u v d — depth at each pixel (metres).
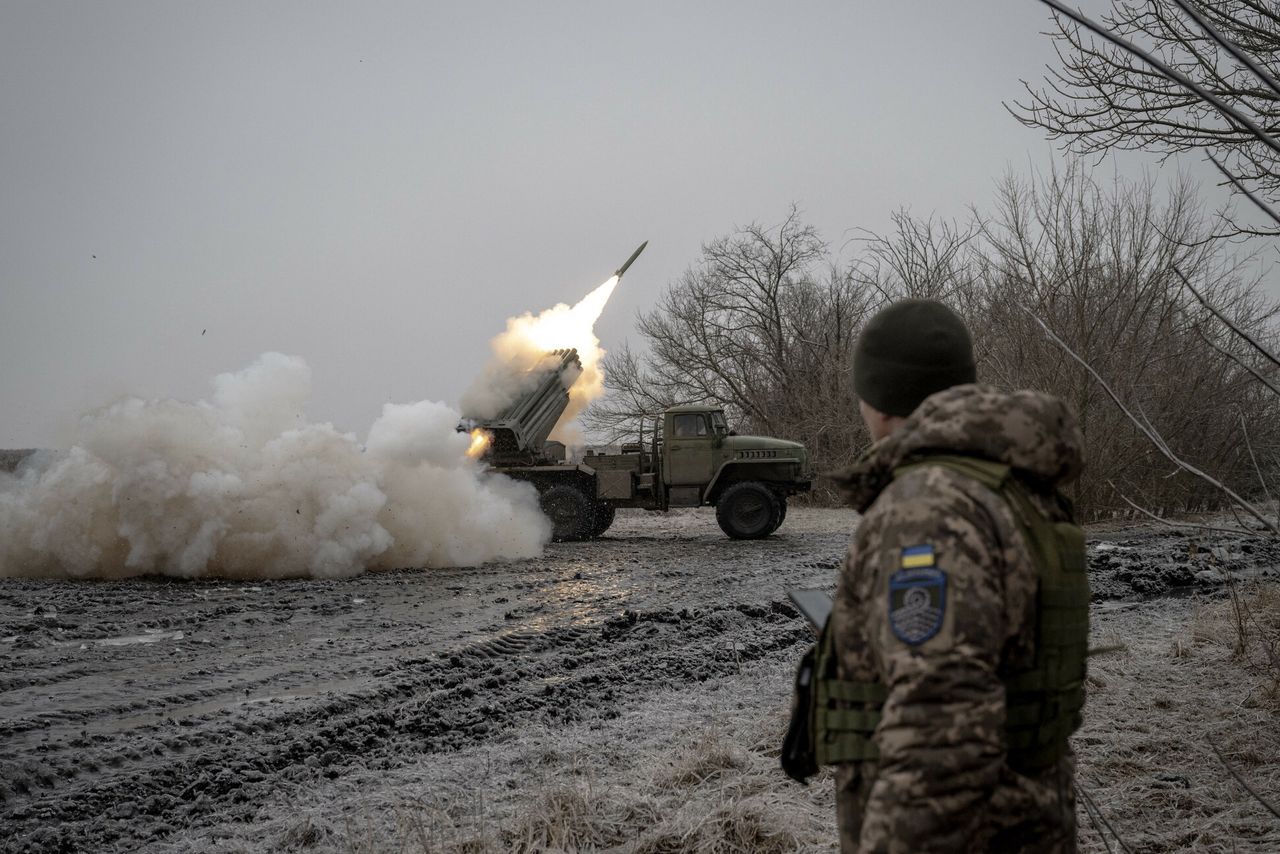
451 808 4.50
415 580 13.37
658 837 4.00
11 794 5.03
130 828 4.59
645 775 4.79
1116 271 15.52
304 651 8.55
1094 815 3.84
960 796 1.48
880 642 1.61
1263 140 1.68
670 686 6.96
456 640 8.98
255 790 5.02
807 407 30.52
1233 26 4.53
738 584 12.21
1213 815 4.18
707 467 18.58
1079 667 1.79
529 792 4.54
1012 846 1.67
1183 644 6.96
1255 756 4.78
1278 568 11.17
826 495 28.08
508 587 12.50
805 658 1.95
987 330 17.39
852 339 30.80
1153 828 4.05
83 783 5.24
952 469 1.70
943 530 1.62
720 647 8.09
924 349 1.93
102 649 8.67
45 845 4.37
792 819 4.07
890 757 1.53
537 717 6.20
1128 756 4.91
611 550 16.89
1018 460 1.73
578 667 7.73
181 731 6.07
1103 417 17.03
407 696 6.95
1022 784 1.66
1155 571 11.27
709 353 33.53
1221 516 18.62
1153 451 16.83
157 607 11.01
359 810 4.55
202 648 8.73
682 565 14.42
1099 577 11.27
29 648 8.73
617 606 10.68
